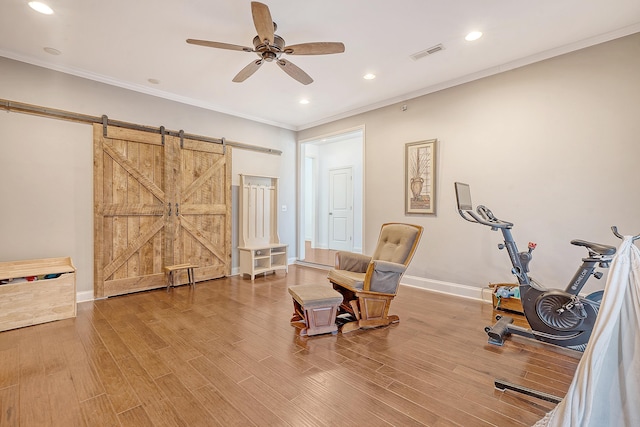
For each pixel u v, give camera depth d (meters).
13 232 3.04
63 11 2.36
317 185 7.94
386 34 2.73
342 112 5.02
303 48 2.40
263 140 5.38
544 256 3.13
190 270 4.25
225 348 2.36
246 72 2.80
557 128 3.04
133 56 3.11
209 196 4.59
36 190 3.16
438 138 3.90
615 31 2.69
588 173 2.88
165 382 1.88
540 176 3.15
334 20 2.52
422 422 1.54
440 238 3.91
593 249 2.14
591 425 1.12
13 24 2.54
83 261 3.47
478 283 3.60
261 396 1.75
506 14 2.45
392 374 2.00
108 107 3.63
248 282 4.48
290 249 5.91
